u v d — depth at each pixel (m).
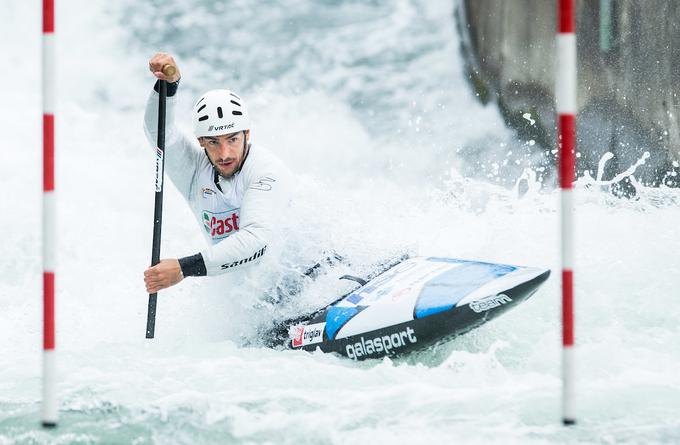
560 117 10.91
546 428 11.51
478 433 11.42
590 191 22.39
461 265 16.52
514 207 21.23
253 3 57.12
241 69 50.84
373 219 21.25
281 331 17.28
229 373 14.53
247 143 17.45
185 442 11.55
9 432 11.98
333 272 17.53
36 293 22.59
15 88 47.03
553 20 36.78
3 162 35.50
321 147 42.75
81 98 48.19
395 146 42.62
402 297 15.88
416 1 53.66
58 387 13.88
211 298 18.02
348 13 54.97
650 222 20.39
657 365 14.10
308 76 49.69
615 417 11.84
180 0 57.12
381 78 48.53
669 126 27.97
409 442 11.20
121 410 12.73
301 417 12.22
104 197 33.56
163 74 17.14
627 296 17.03
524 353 15.12
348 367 15.73
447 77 47.56
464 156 40.81
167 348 16.66
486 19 44.62
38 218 29.45
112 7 56.16
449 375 14.12
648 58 29.50
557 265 18.50
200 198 17.98
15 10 54.38
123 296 21.66
